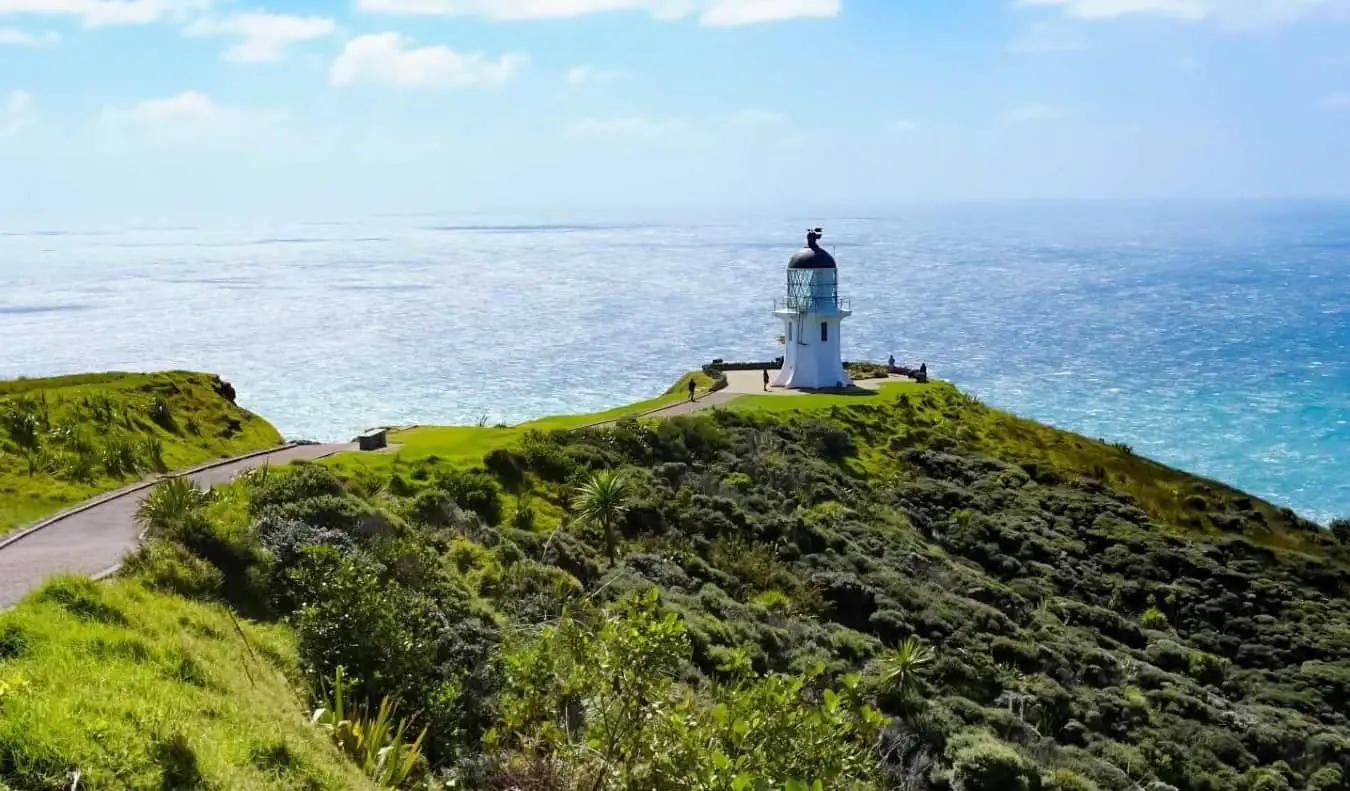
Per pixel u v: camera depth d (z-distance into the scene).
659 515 39.59
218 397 51.91
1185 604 45.38
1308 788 30.47
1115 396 119.69
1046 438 67.69
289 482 28.97
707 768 12.23
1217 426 106.12
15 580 22.84
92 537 27.23
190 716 15.24
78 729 13.33
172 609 19.91
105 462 36.41
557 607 26.64
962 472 56.28
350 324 165.62
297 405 101.56
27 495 31.94
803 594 35.44
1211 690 36.72
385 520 28.12
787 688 13.66
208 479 36.88
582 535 36.22
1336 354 147.38
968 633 35.50
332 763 16.17
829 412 60.53
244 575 23.28
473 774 17.77
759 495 45.09
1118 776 27.44
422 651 21.05
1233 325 177.00
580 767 14.68
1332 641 43.03
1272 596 47.72
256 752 15.18
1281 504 81.12
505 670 17.52
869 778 15.38
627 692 14.30
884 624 34.31
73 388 46.34
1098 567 48.00
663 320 171.88
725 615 31.02
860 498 49.25
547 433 46.56
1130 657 38.12
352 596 21.27
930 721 27.12
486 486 37.81
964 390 121.75
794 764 12.91
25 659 15.38
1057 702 31.83
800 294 71.44
